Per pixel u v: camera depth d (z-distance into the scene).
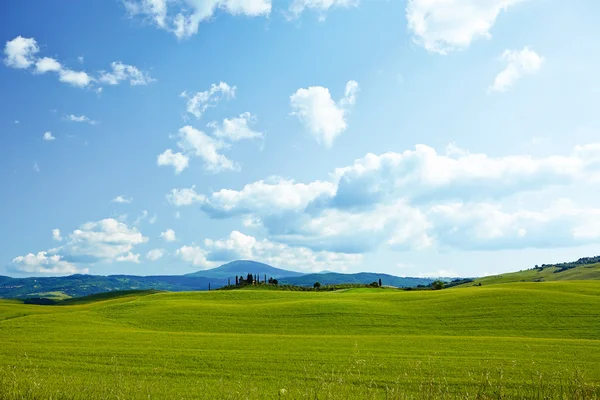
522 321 54.91
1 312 82.62
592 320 53.88
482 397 17.17
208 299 88.75
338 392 20.61
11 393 18.25
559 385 20.62
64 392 19.08
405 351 36.72
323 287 136.50
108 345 39.66
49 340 42.84
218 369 29.70
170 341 42.41
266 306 71.25
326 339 43.91
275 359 33.00
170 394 20.59
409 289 134.50
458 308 64.19
